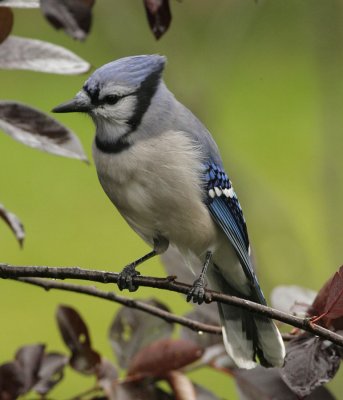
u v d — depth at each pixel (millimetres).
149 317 7602
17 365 7078
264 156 16891
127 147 7871
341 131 12852
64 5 6812
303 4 13930
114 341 7574
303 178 16562
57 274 6883
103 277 6938
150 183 7879
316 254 13766
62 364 7191
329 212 12477
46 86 17688
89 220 16672
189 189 7969
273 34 15086
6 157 17656
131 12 12680
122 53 12758
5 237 16234
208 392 7168
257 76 16797
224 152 12617
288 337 7523
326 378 6574
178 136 7992
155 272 15883
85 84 7918
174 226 8133
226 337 7441
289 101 17250
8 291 15297
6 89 17547
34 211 16734
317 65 13172
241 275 8648
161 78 8086
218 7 12812
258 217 12195
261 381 7230
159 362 7090
